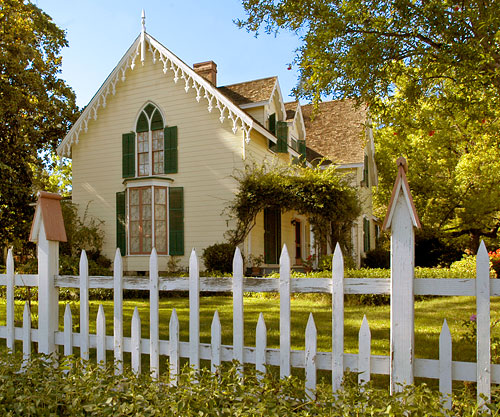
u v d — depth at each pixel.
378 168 30.41
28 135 19.16
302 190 15.07
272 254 18.30
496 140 17.62
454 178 26.31
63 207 17.16
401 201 2.87
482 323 2.66
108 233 18.09
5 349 4.38
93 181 18.62
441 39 9.62
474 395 3.47
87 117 18.64
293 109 21.70
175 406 2.78
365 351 2.94
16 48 17.30
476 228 26.86
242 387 2.88
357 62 8.91
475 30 8.62
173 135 17.36
